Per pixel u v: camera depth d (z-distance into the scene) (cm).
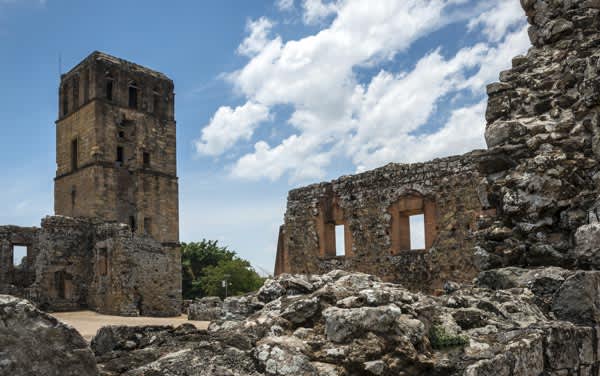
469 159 1711
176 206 4625
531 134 734
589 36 743
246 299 635
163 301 3262
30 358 298
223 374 393
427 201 1819
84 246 3422
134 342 495
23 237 3641
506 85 792
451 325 510
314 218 2166
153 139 4584
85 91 4362
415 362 431
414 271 1819
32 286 3191
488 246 743
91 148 4231
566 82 736
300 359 407
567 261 664
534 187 703
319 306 482
